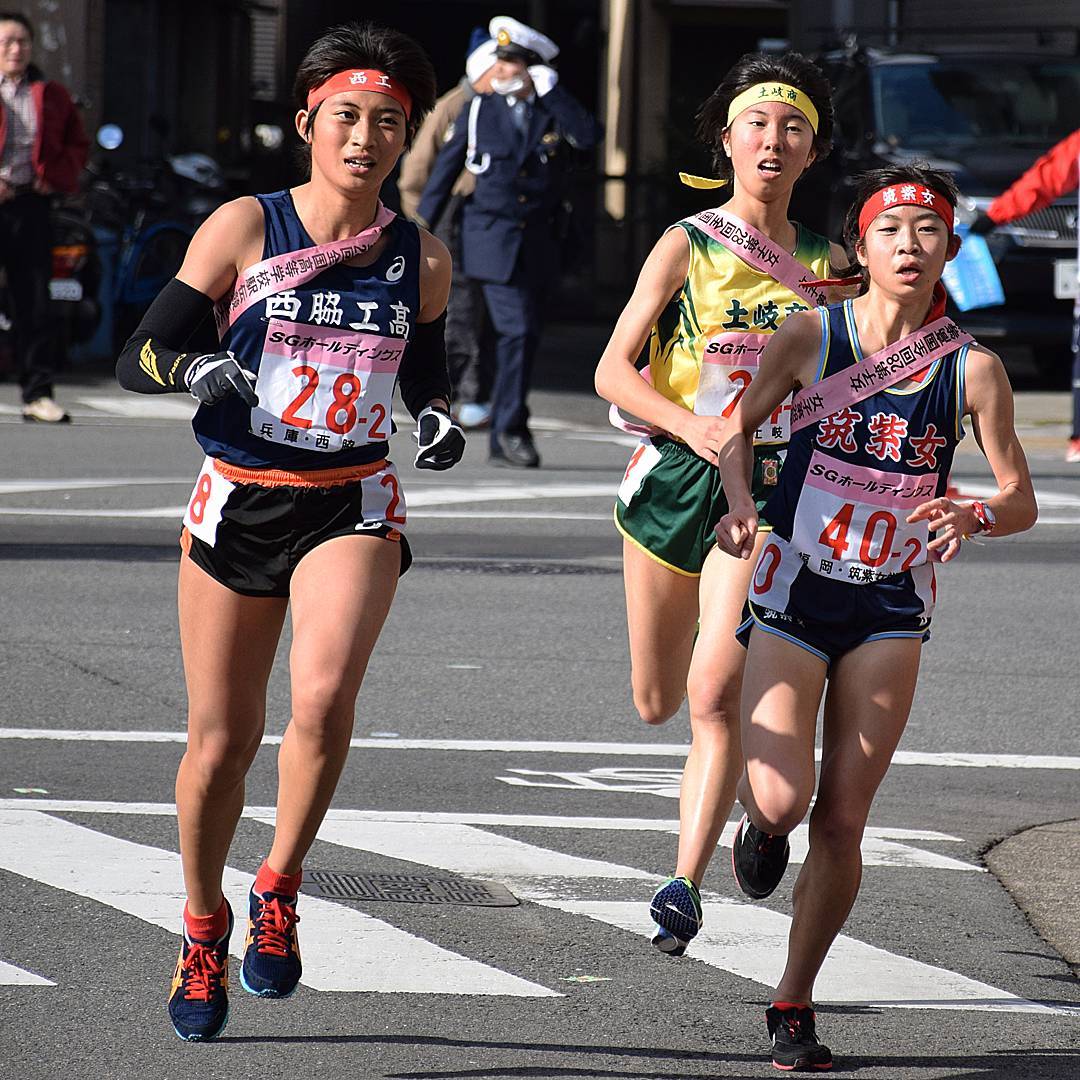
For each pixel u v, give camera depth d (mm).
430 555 32250
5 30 43219
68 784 19281
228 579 12945
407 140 13195
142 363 12539
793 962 13141
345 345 12953
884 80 60281
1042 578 31688
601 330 80000
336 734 12547
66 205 58250
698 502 15500
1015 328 55875
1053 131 59500
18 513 34719
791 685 13164
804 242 15984
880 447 13195
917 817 19188
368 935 15477
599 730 22234
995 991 14680
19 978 14273
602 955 15234
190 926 13227
